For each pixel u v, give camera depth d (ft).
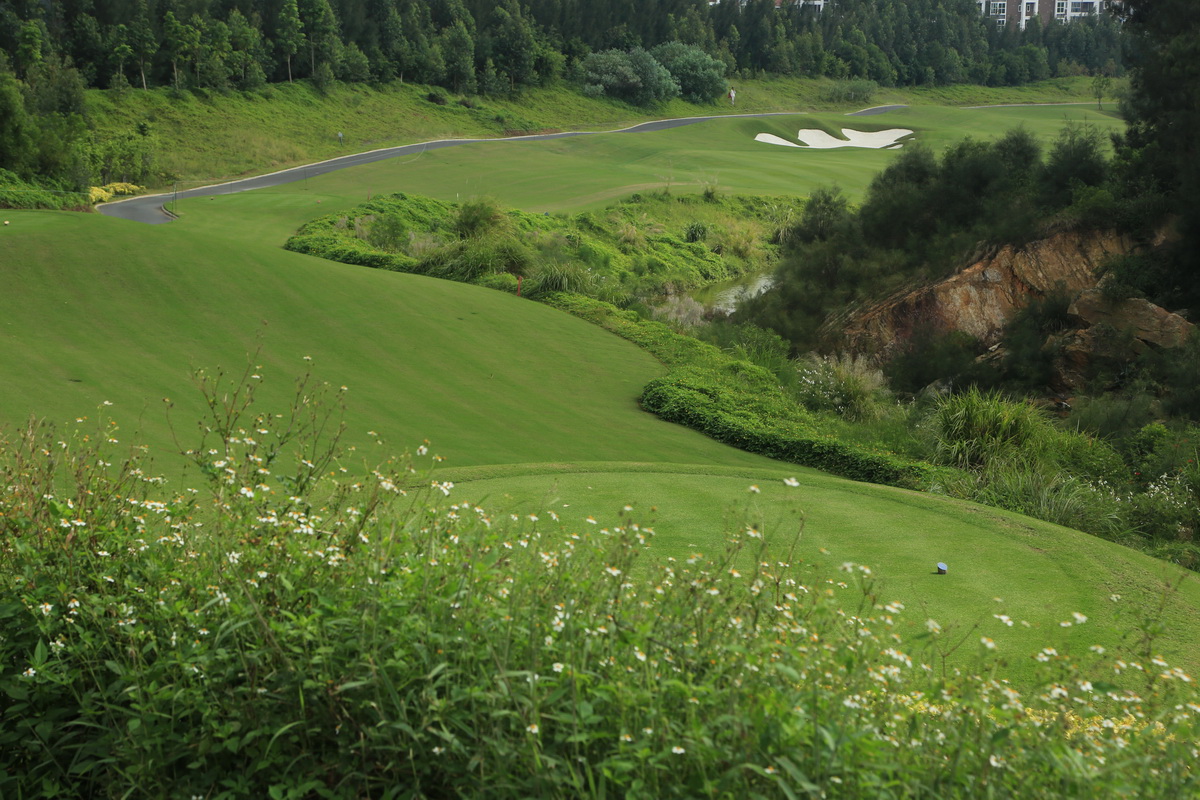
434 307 65.46
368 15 263.49
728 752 8.14
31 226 62.64
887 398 66.64
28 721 10.06
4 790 9.95
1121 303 70.38
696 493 29.22
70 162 137.80
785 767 7.49
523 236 116.88
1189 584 23.20
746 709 8.64
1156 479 44.19
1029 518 27.99
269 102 223.30
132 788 9.33
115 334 48.39
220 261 61.72
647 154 217.15
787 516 27.35
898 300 81.92
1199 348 63.57
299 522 11.47
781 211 161.99
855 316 84.53
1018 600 21.44
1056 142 85.05
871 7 381.60
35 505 11.78
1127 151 81.87
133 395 38.91
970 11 405.59
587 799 8.11
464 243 87.56
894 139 275.59
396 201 135.13
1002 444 46.26
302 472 12.71
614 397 54.44
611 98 293.02
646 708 8.58
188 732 9.64
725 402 52.85
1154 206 75.41
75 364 42.37
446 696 8.89
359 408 43.91
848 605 20.27
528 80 284.41
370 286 66.23
